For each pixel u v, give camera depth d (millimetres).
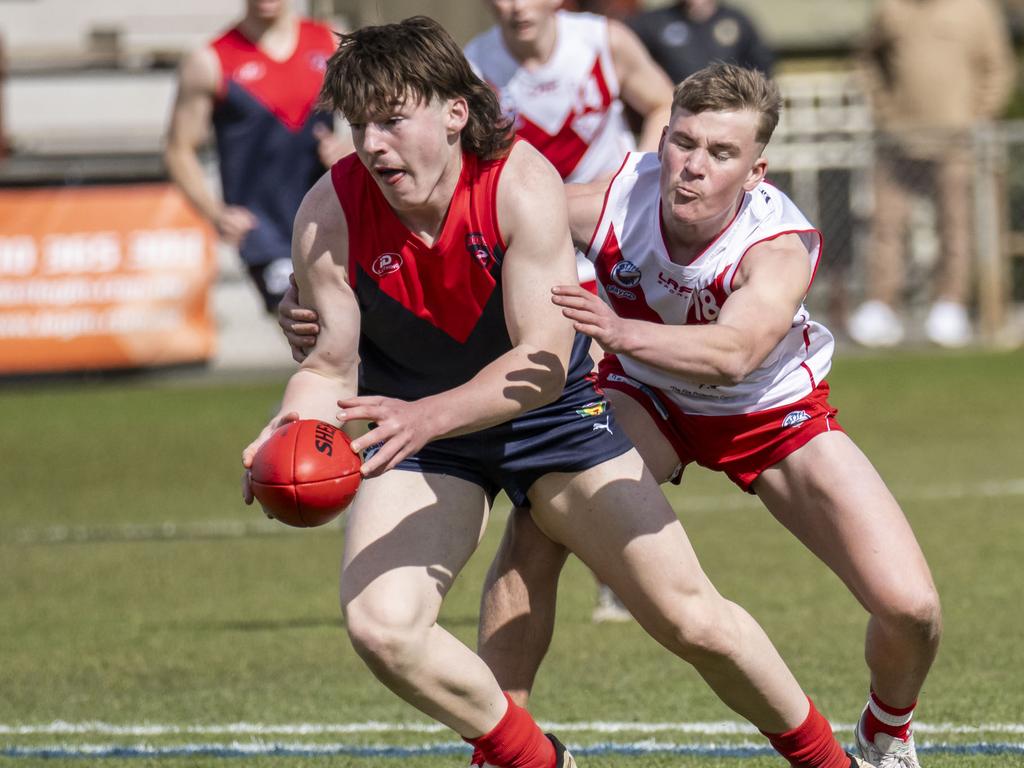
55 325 50875
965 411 43469
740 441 15930
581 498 14516
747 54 36469
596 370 16766
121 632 23906
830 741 15031
